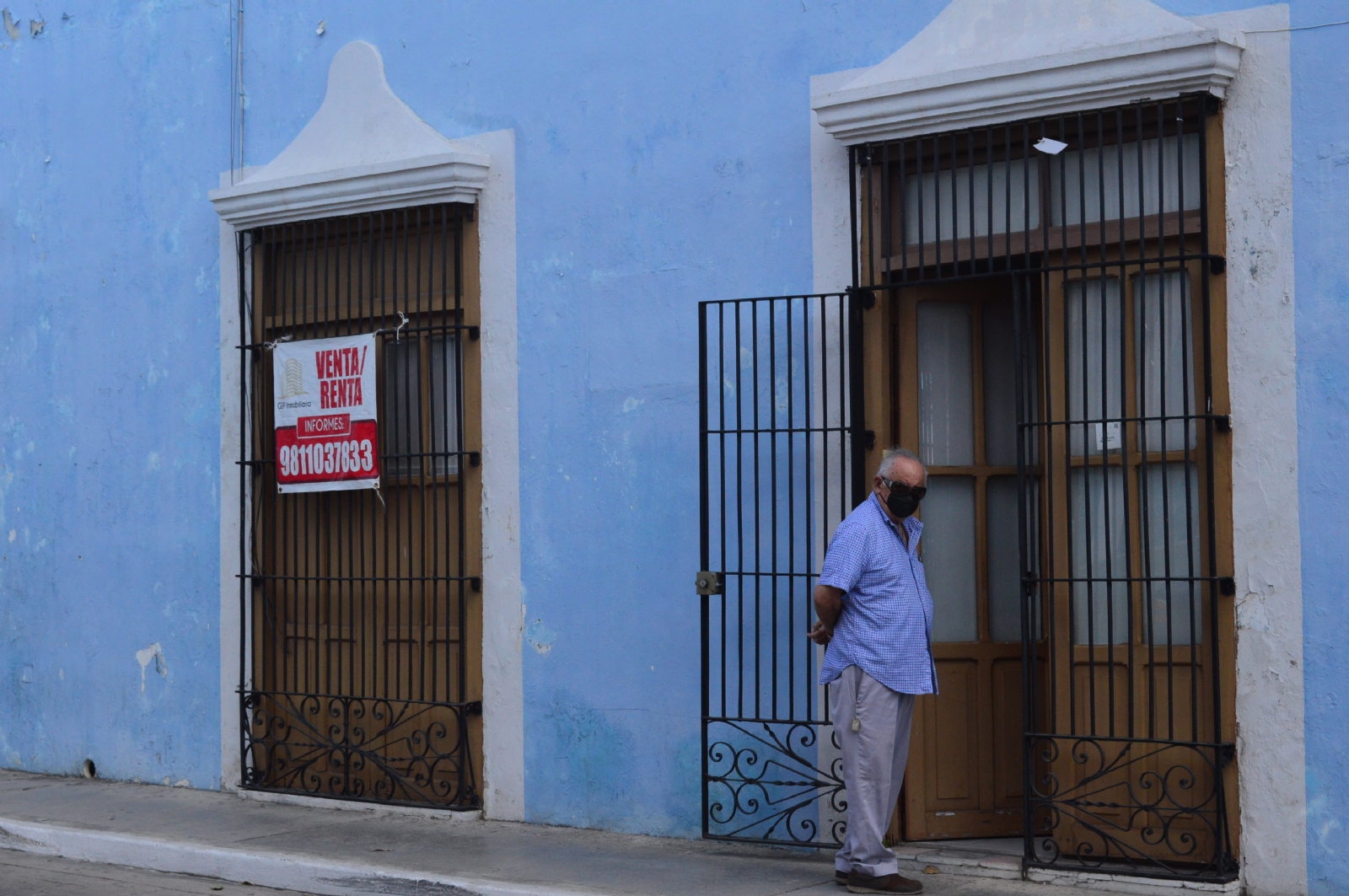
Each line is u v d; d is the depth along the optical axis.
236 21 9.23
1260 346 5.97
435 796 8.18
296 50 8.96
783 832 7.04
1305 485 5.86
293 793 8.63
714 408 7.33
